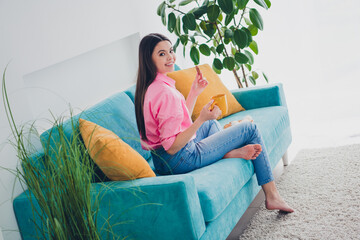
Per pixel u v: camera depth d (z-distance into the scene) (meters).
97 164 1.82
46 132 1.96
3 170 1.94
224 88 3.06
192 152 2.16
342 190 2.52
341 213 2.26
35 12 2.34
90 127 1.91
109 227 1.84
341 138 3.43
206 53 3.38
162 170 2.19
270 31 4.20
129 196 1.77
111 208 1.82
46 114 2.57
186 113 2.22
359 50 4.02
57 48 2.50
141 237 1.81
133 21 3.36
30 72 2.27
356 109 3.97
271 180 2.32
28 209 1.93
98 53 3.14
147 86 2.13
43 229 1.91
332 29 4.05
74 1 2.67
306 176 2.82
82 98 2.94
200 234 1.77
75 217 1.66
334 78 4.13
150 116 2.10
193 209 1.74
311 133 3.71
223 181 1.98
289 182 2.78
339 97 4.13
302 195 2.55
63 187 1.65
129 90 2.68
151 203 1.75
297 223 2.24
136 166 1.85
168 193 1.72
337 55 4.09
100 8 2.94
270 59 4.26
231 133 2.25
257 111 2.95
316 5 4.05
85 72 2.99
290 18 4.13
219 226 1.94
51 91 2.63
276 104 3.03
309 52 4.15
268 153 2.54
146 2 3.57
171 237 1.77
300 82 4.23
